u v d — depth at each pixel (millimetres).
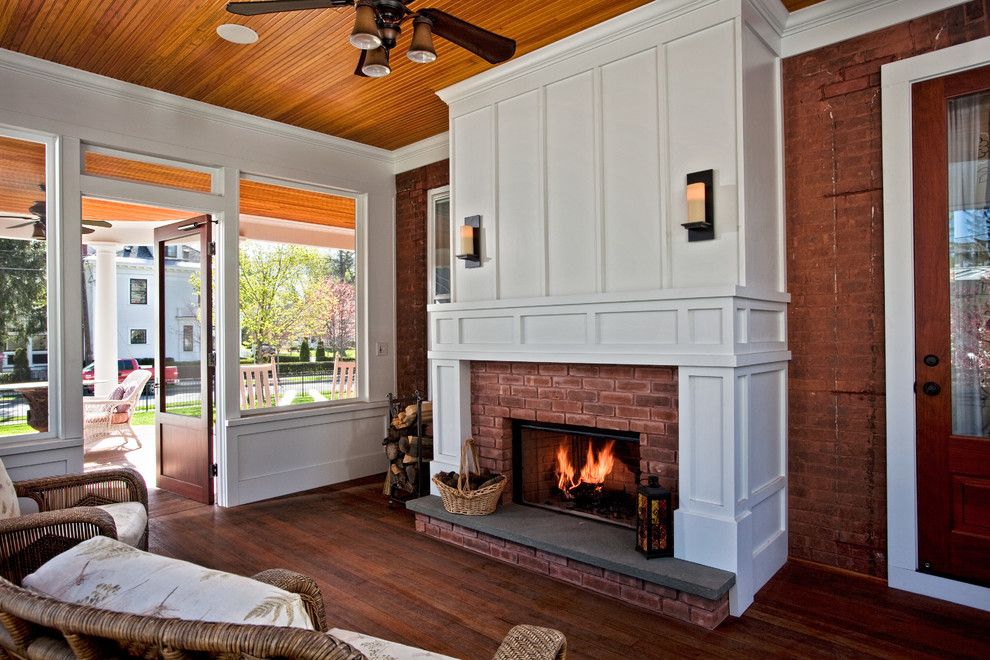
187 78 3738
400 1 2199
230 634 846
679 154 2887
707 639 2389
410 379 5312
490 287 3689
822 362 3049
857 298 2951
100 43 3262
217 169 4371
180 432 4590
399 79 3789
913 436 2783
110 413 6266
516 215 3545
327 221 5793
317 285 5586
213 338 4367
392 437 4430
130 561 1113
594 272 3188
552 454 3777
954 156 2707
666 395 2922
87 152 3766
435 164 5051
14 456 3330
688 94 2859
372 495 4613
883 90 2852
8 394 3383
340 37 3213
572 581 2934
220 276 4375
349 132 4855
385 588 2889
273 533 3707
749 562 2660
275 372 4992
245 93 4000
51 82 3514
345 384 5324
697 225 2717
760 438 2877
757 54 2883
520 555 3164
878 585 2844
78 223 3611
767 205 2973
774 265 3045
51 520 2021
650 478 2838
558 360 3203
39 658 1009
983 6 2615
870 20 2873
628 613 2623
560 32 3207
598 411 3182
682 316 2748
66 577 1092
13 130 3412
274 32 3148
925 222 2760
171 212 6184
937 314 2736
